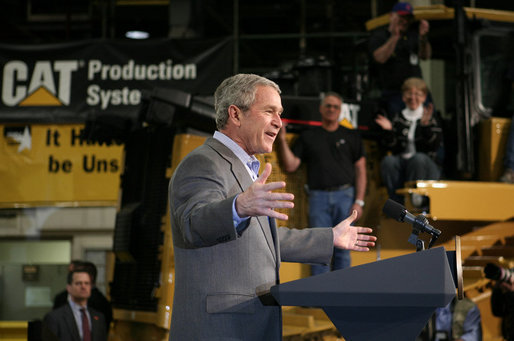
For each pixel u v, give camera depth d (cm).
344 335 179
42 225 1030
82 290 527
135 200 519
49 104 717
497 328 539
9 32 1124
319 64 614
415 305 170
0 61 720
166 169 493
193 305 198
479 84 586
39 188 729
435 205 497
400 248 543
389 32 612
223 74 698
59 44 718
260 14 1098
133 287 499
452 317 500
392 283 172
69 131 730
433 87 673
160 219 483
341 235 233
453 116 611
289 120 564
